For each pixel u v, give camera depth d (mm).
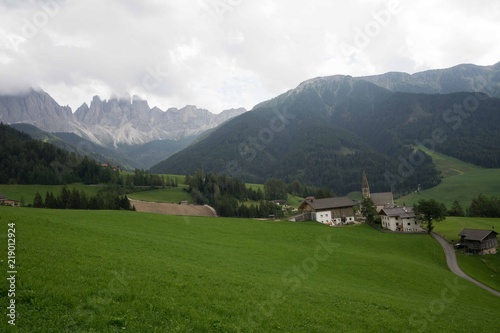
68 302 17984
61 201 139000
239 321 20953
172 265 33719
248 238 78125
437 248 97938
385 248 92375
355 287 45531
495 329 33406
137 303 19953
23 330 14312
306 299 30875
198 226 81375
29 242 30219
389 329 26375
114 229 56594
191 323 18844
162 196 193125
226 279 32281
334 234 98438
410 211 128125
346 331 23781
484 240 93812
